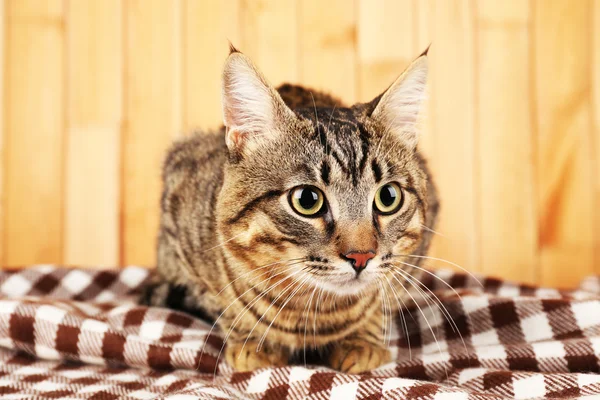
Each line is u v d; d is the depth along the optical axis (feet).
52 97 2.58
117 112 2.60
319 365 1.65
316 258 1.42
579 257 2.64
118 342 1.58
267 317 1.55
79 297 2.10
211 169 1.76
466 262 2.63
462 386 1.39
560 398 1.26
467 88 2.64
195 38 2.61
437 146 2.64
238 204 1.49
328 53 2.64
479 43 2.64
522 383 1.34
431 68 2.64
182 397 1.28
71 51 2.59
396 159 1.52
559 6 2.64
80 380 1.49
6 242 2.57
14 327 1.62
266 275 1.50
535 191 2.64
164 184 1.93
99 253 2.59
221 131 2.00
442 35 2.64
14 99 2.57
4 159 2.56
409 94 1.58
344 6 2.64
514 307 1.69
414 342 1.72
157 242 1.96
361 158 1.46
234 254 1.52
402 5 2.64
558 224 2.64
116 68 2.60
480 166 2.64
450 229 2.62
